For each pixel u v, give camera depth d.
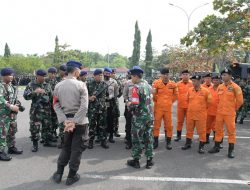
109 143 8.10
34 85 7.01
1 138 6.27
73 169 5.07
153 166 6.18
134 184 5.17
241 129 10.61
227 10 13.25
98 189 4.92
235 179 5.54
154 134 7.68
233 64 16.67
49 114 7.41
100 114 7.50
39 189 4.88
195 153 7.29
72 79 5.14
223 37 13.19
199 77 7.37
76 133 5.12
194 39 13.77
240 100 6.98
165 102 7.51
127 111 7.45
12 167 5.91
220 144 7.75
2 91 6.20
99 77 7.46
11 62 67.44
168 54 48.09
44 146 7.52
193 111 7.37
